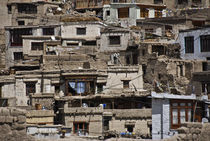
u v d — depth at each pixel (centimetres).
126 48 9681
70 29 10244
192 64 8475
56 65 8812
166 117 5928
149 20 10894
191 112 6000
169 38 9994
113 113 7694
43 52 9775
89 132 7388
